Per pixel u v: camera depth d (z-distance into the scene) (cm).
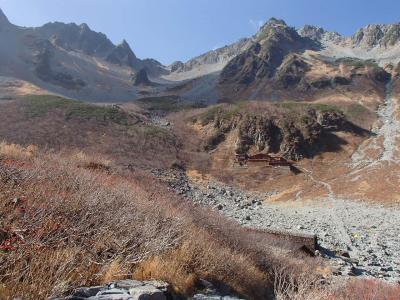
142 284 731
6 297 524
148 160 8819
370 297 1577
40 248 689
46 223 788
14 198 901
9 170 1162
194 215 1692
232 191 7612
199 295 890
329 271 2327
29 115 10500
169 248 1019
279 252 2061
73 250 732
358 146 10419
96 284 695
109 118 11738
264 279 1384
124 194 1360
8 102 11988
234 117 12150
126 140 10019
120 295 629
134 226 1004
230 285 1075
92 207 1026
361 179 7700
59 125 10031
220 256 1180
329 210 5891
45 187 1097
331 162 9344
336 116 11919
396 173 7756
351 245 3678
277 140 10594
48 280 593
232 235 1655
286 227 4419
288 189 7738
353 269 2638
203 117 13188
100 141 9488
